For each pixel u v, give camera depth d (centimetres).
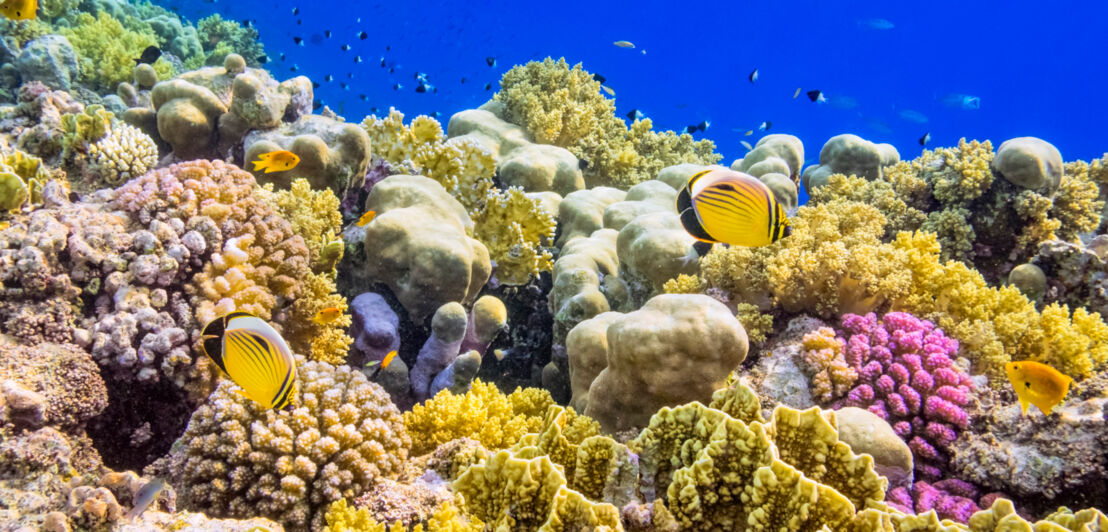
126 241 393
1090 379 388
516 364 614
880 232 585
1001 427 366
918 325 429
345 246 559
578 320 540
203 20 1708
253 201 458
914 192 721
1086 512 254
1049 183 655
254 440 296
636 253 605
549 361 623
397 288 542
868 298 480
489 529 270
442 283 526
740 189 234
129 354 351
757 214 236
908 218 693
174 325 378
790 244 517
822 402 408
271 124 699
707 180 238
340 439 309
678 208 251
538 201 637
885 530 225
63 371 326
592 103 1043
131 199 427
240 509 289
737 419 268
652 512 259
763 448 243
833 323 479
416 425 382
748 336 470
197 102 675
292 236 469
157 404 375
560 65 1044
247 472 295
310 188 584
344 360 513
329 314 435
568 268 584
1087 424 334
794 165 918
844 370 403
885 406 390
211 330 184
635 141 1045
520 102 951
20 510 257
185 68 1360
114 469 362
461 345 540
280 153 496
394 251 532
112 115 615
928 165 743
